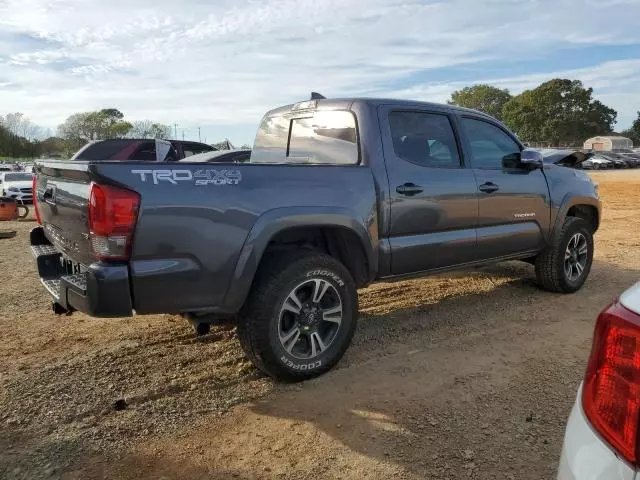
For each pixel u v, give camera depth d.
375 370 3.97
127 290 3.08
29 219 16.50
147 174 3.11
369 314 5.27
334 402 3.51
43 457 2.91
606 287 6.21
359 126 4.21
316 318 3.81
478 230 4.91
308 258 3.70
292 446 3.03
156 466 2.85
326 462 2.87
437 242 4.54
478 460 2.86
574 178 5.95
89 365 4.07
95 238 3.06
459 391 3.62
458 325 4.92
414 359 4.16
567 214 6.05
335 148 4.41
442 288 6.17
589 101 96.56
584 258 6.02
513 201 5.16
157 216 3.11
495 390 3.62
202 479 2.75
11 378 3.84
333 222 3.79
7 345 4.52
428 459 2.88
